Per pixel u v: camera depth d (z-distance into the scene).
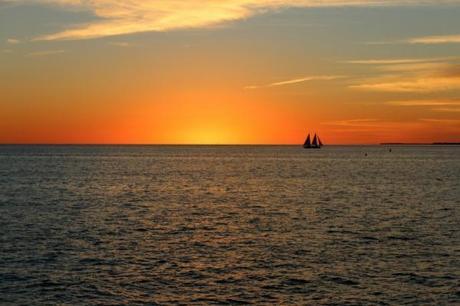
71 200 66.06
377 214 55.03
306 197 71.19
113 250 37.38
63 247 38.09
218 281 30.34
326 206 61.72
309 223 49.12
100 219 50.84
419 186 87.06
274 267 33.16
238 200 67.75
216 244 39.66
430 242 40.25
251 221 50.44
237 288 29.16
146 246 38.84
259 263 34.12
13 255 35.47
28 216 52.06
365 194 74.88
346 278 30.86
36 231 43.94
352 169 136.75
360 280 30.48
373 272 32.03
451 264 33.72
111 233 43.59
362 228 46.38
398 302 27.05
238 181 97.69
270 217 53.06
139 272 31.95
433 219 51.62
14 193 73.38
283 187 85.81
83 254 36.06
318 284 29.80
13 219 50.03
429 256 35.78
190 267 33.12
